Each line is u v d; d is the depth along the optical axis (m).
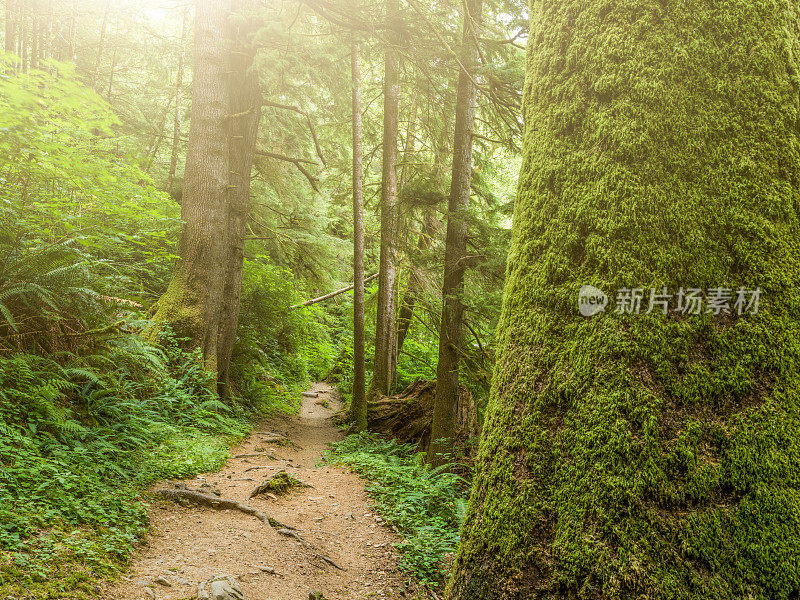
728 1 1.65
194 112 8.47
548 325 1.80
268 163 12.84
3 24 11.34
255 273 11.91
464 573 1.82
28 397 4.17
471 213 8.15
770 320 1.54
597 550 1.51
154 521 3.80
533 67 2.06
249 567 3.52
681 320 1.58
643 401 1.55
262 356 12.20
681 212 1.62
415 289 11.73
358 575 4.02
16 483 3.28
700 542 1.43
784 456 1.47
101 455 4.34
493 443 1.87
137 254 8.97
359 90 11.91
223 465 5.95
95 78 12.27
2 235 4.94
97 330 5.51
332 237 16.38
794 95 1.64
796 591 1.38
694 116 1.65
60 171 5.90
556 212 1.85
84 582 2.61
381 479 6.66
